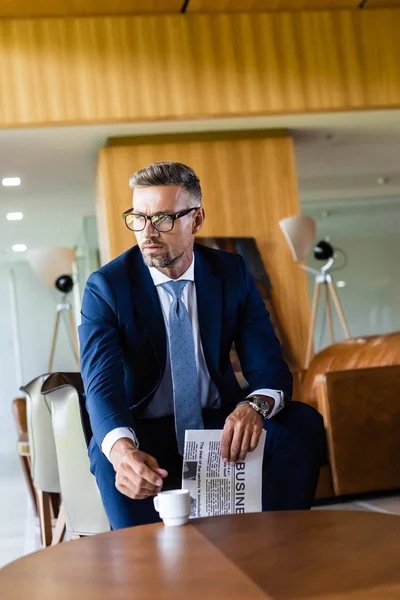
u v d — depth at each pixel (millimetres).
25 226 9836
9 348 11039
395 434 4129
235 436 2061
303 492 2340
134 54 5957
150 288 2432
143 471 1937
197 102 6027
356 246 10266
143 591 1312
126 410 2199
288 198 6688
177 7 5938
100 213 7004
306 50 6180
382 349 4410
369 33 6250
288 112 6137
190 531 1695
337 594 1210
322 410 4137
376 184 9656
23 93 5816
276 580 1305
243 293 2512
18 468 10305
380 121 6699
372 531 1562
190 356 2410
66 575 1447
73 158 7020
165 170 2342
